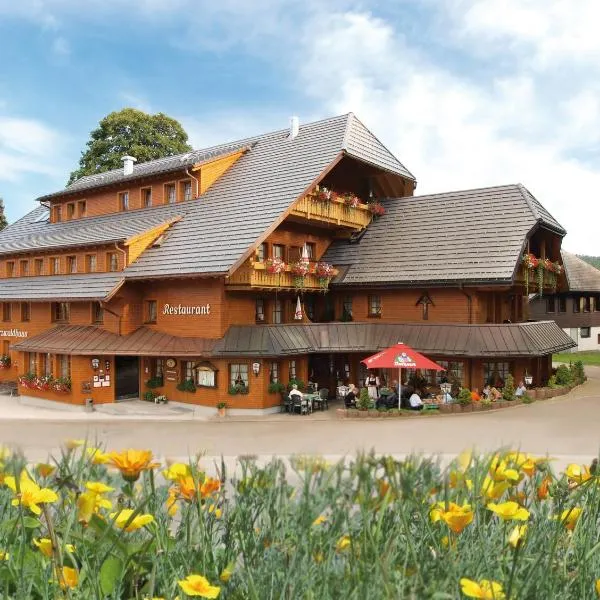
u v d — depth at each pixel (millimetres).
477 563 2342
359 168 30969
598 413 21609
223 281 24656
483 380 24641
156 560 2361
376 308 27750
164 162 36188
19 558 2398
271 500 2551
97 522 2406
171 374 26016
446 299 25672
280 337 24750
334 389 27672
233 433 19531
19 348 27922
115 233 29172
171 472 2670
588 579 2416
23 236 38781
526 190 27625
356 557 2193
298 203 26016
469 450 3150
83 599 2229
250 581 2119
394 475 2430
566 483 2816
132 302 27125
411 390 24172
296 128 32125
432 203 29750
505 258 24516
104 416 23828
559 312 49156
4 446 2814
